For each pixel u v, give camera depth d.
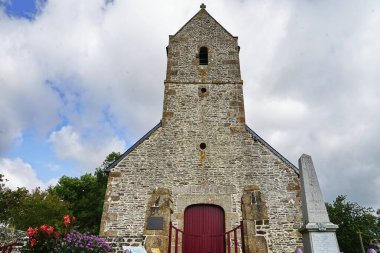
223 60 11.66
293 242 7.80
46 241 5.84
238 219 8.31
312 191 6.05
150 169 9.15
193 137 9.81
